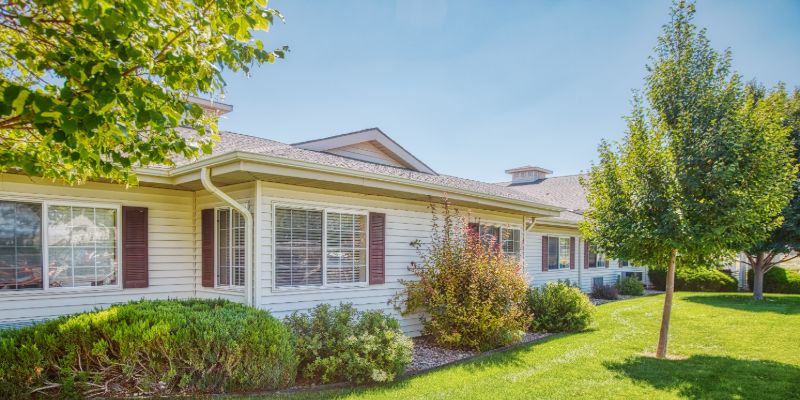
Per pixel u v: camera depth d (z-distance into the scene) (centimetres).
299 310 698
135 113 257
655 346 790
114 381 486
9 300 596
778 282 1816
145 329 491
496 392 527
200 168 611
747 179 628
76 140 241
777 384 562
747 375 601
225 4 258
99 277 682
